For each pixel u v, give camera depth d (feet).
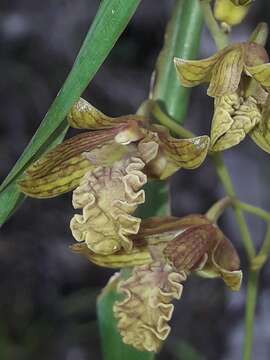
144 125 0.48
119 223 0.48
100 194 0.48
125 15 0.42
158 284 0.50
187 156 0.47
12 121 1.14
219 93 0.45
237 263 0.50
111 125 0.48
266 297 1.03
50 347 1.10
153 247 0.51
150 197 0.55
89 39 0.42
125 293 0.50
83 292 1.12
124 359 0.57
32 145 0.43
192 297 1.14
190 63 0.45
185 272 0.50
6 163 1.13
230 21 0.48
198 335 1.13
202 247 0.50
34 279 1.13
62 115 0.42
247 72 0.45
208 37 1.01
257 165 1.02
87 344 1.10
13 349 1.08
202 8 0.48
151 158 0.49
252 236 1.02
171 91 0.54
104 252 0.48
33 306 1.12
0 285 1.12
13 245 1.13
